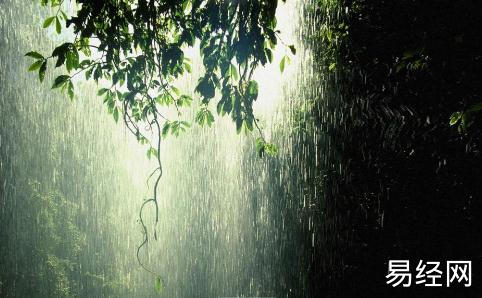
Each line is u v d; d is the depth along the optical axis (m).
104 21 3.23
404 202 7.50
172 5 3.16
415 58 3.88
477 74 3.89
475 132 4.97
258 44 2.95
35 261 15.06
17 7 14.27
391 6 6.11
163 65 3.31
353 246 10.30
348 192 10.30
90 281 19.05
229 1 2.90
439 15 3.58
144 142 4.10
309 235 12.75
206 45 3.33
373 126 8.75
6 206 14.68
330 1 8.41
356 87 9.02
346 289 10.69
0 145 14.59
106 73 3.82
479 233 6.04
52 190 17.22
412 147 7.09
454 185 6.25
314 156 11.20
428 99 6.16
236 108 3.41
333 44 8.57
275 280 19.31
